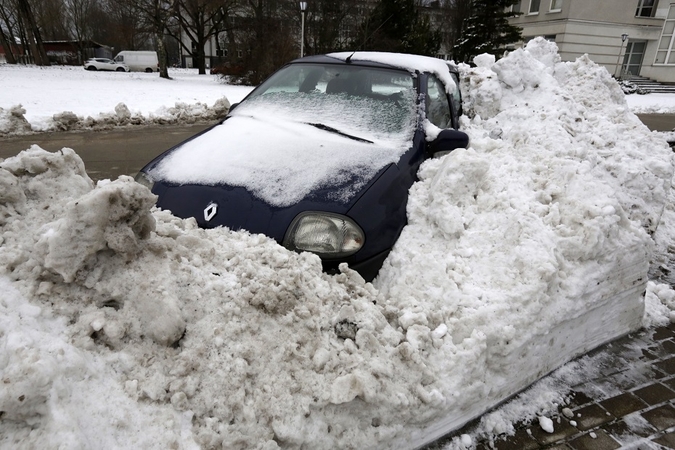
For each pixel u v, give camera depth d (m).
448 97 4.11
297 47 26.84
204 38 35.53
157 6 29.94
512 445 2.25
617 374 2.79
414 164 3.15
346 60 4.02
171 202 2.88
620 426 2.40
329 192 2.68
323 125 3.38
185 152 3.28
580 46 27.80
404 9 28.88
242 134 3.34
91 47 56.56
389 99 3.59
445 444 2.21
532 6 29.53
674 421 2.46
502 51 28.44
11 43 49.00
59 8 52.84
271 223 2.60
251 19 26.80
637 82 28.67
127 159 6.78
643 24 27.98
